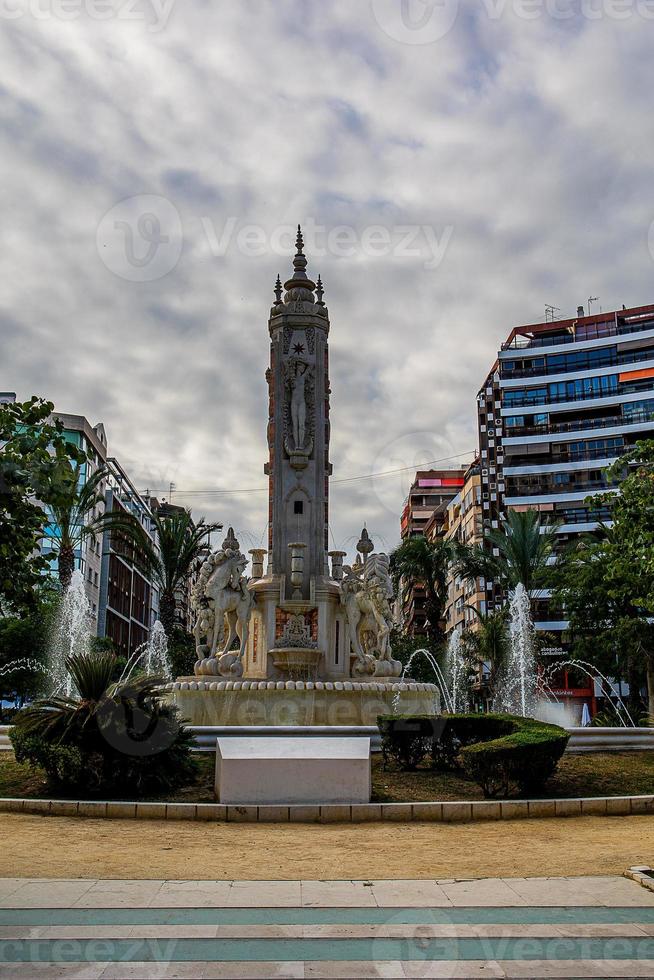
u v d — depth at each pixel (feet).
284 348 93.66
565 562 170.81
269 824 46.70
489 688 208.23
